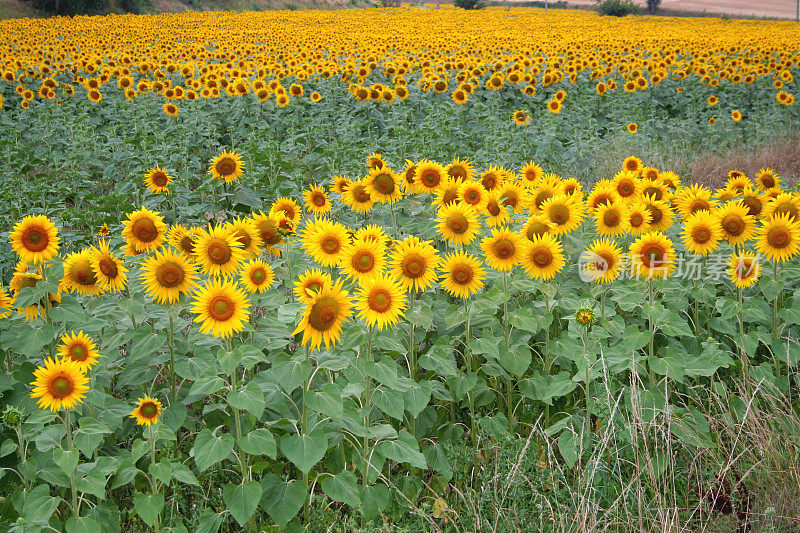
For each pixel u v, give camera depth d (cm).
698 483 403
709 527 387
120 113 1380
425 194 611
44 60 1730
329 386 342
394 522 376
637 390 410
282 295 426
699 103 1641
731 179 646
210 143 1176
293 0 7644
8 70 1580
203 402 442
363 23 4462
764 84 1761
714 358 444
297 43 2333
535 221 476
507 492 385
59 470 348
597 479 391
